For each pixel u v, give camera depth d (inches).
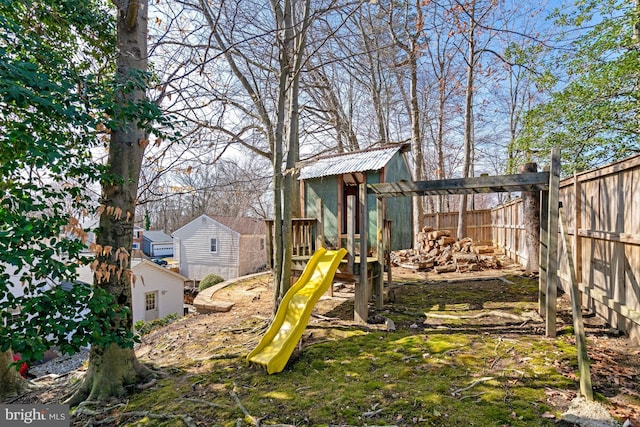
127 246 138.0
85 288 113.7
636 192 136.4
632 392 108.1
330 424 102.1
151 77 146.8
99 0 152.4
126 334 125.8
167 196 185.3
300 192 295.9
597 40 279.7
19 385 161.0
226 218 839.1
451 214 526.6
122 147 137.8
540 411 101.0
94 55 150.1
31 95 91.8
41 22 129.0
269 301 258.4
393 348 156.3
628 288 144.3
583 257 188.5
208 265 843.4
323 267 191.2
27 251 94.8
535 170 278.8
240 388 129.3
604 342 145.8
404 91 567.5
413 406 107.3
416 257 380.5
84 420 119.2
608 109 282.0
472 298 234.1
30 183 107.1
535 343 151.5
